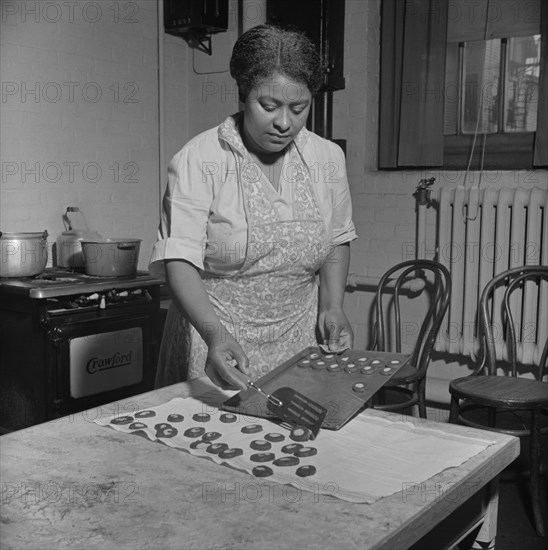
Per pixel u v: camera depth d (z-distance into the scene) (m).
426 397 3.60
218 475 1.15
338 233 1.92
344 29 3.73
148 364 3.42
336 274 1.92
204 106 4.21
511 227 3.27
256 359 1.81
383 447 1.28
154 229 4.10
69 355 3.05
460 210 3.38
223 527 0.98
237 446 1.28
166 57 4.10
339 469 1.18
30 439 1.31
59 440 1.30
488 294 3.11
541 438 3.36
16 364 3.12
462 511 1.25
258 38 1.51
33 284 3.02
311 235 1.77
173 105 4.18
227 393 1.59
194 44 4.20
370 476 1.15
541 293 3.18
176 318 1.91
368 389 1.48
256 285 1.77
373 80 3.77
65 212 3.61
